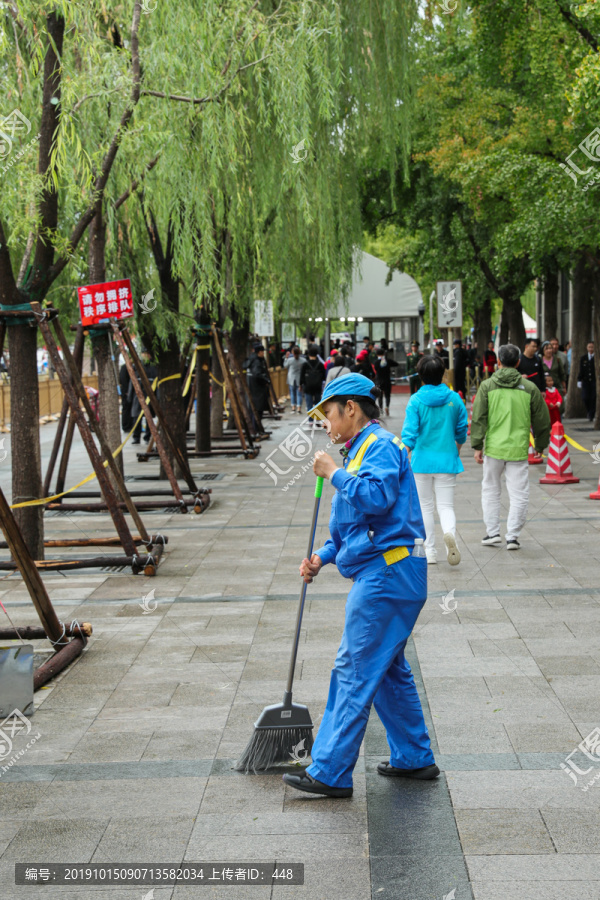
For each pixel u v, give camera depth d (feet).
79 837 11.93
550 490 39.99
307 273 53.16
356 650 12.66
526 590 23.38
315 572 13.74
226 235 47.03
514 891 10.37
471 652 18.72
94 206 26.40
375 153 50.31
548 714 15.46
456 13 45.32
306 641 19.92
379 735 15.20
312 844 11.56
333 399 13.00
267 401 85.20
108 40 33.27
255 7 34.06
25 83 28.07
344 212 48.39
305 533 32.40
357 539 12.74
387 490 12.31
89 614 22.75
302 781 12.86
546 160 54.24
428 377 25.91
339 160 45.83
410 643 19.40
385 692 13.20
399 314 125.39
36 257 24.73
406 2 43.86
